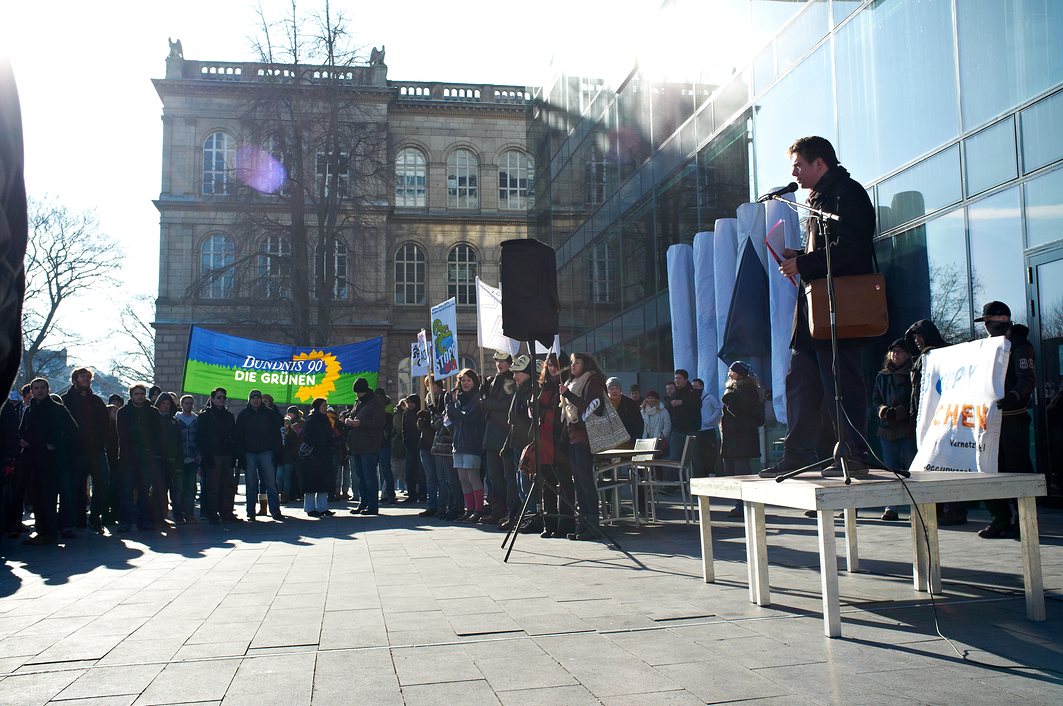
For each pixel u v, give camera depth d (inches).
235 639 165.5
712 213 622.5
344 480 677.3
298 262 1149.7
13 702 125.3
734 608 183.6
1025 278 362.0
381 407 531.8
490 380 432.1
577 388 334.6
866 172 466.9
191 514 494.0
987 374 178.4
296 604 203.9
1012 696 117.4
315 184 1218.6
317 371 652.1
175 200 1612.9
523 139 1811.0
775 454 512.7
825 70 496.1
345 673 137.6
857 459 175.9
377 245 1647.4
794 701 117.2
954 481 158.9
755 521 187.0
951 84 403.2
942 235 412.2
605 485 396.5
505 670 137.0
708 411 546.0
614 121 851.4
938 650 143.3
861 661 137.3
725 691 122.5
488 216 1768.0
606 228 872.9
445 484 474.3
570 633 162.9
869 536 312.7
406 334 1710.1
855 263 168.7
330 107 1187.9
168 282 1605.6
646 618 175.0
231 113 1657.2
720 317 543.2
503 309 311.7
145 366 2060.8
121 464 441.4
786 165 526.9
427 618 181.0
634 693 122.6
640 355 768.3
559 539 340.2
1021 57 362.0
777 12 544.4
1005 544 275.9
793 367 191.3
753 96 571.5
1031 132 357.4
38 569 296.8
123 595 228.2
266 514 544.7
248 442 491.5
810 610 179.3
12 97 59.4
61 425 398.6
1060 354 347.9
